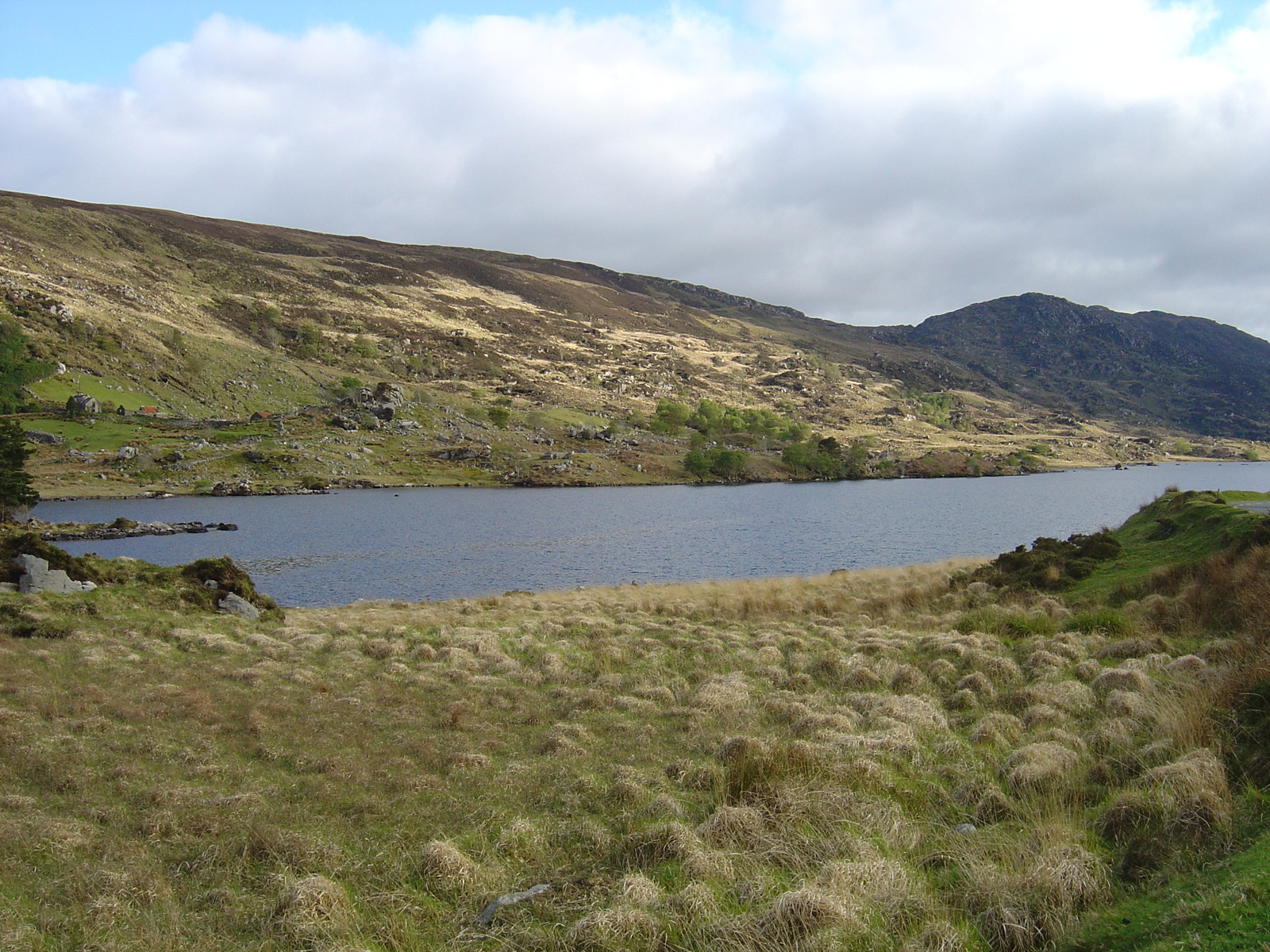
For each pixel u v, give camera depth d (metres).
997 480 195.00
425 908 8.00
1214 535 26.83
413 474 157.38
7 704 14.45
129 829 9.70
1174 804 8.58
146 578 26.80
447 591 56.50
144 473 131.75
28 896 7.95
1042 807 9.86
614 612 30.25
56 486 120.12
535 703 16.42
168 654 19.84
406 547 79.69
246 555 72.75
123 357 183.38
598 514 113.56
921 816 10.11
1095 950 6.49
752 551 76.31
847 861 8.43
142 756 12.28
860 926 7.08
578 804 10.67
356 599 53.00
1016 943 6.90
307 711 15.31
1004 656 18.84
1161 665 15.87
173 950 7.16
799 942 6.91
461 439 185.25
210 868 8.75
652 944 7.14
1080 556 31.48
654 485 173.50
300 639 22.80
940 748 12.48
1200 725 10.77
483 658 20.89
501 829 9.77
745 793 10.32
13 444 78.50
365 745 13.30
